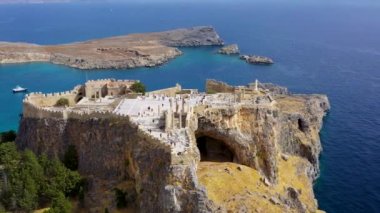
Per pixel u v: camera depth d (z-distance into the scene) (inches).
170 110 5024.6
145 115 5216.5
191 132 4911.4
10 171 4899.1
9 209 4729.3
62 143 5324.8
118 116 5088.6
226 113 5408.5
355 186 6491.1
